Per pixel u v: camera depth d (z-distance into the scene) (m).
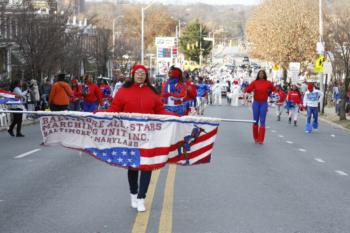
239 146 18.83
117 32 98.19
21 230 7.98
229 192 10.78
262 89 19.45
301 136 23.81
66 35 41.94
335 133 26.06
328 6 66.56
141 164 8.73
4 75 39.41
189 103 17.75
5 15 35.19
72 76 47.69
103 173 12.75
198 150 8.93
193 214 8.95
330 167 14.65
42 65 36.16
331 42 47.41
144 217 8.69
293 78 52.69
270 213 9.16
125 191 10.68
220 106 49.28
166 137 8.72
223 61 144.88
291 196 10.59
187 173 12.89
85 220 8.52
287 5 67.38
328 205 9.90
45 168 13.50
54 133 8.86
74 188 10.98
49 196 10.23
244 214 9.04
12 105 21.52
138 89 8.88
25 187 11.09
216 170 13.44
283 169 13.98
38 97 30.44
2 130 24.25
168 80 17.11
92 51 60.78
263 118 19.62
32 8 37.25
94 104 23.75
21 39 36.19
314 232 8.09
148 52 124.00
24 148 17.55
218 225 8.34
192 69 95.25
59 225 8.24
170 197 10.20
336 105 39.50
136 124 8.66
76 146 8.84
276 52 67.00
